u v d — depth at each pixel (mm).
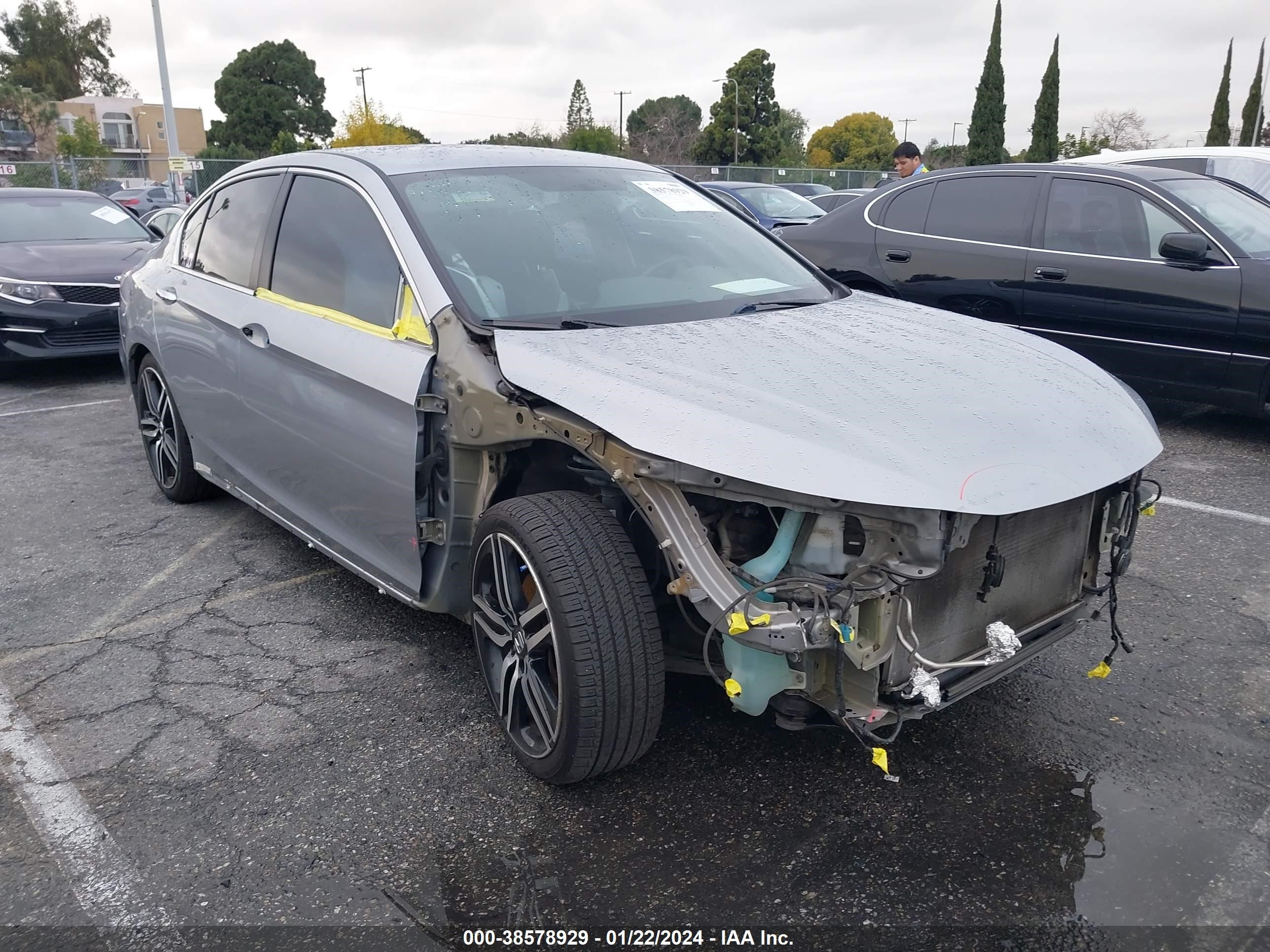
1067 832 2574
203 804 2754
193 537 4820
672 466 2363
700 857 2502
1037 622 2744
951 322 3406
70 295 8180
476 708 3236
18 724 3178
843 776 2824
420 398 2924
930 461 2314
